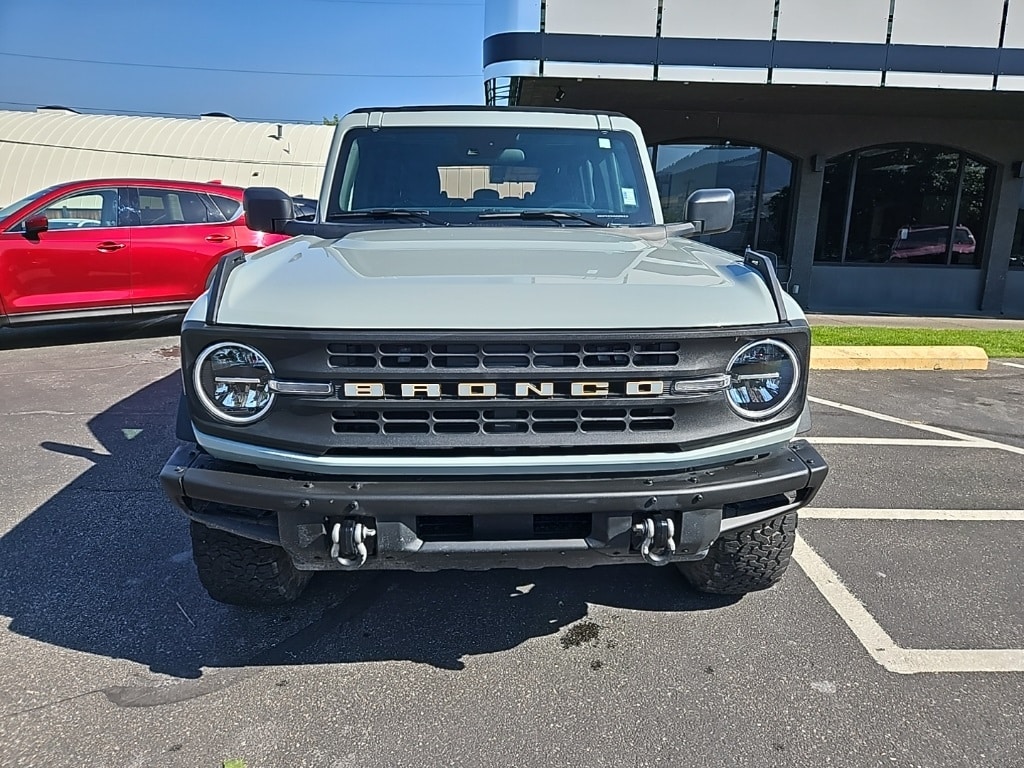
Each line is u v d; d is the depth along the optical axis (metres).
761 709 2.35
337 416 2.09
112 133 23.62
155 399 5.98
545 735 2.23
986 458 4.79
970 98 11.14
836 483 4.32
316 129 25.91
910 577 3.19
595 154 3.71
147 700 2.37
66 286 7.98
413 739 2.21
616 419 2.13
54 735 2.20
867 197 13.71
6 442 4.85
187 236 8.58
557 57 9.77
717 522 2.21
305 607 2.92
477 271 2.34
